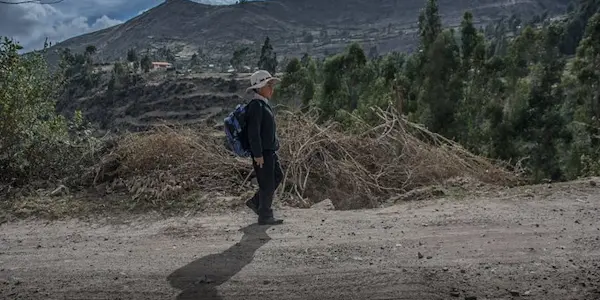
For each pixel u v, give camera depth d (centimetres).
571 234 491
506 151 2308
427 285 399
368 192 781
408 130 1026
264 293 398
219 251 492
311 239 513
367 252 470
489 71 2430
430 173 832
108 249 515
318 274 427
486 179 846
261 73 568
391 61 2555
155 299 397
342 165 827
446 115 2312
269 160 575
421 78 2461
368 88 2386
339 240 505
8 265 482
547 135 2320
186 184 717
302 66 2441
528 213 566
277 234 536
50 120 895
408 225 544
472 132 2344
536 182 895
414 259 449
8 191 737
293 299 387
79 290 419
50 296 411
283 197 732
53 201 686
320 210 638
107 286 423
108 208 660
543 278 402
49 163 808
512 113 2361
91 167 789
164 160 774
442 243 484
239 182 751
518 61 2419
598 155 2005
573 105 2675
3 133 795
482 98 2434
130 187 722
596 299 368
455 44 2366
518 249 460
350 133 942
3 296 413
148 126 899
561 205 589
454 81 2341
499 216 559
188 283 421
